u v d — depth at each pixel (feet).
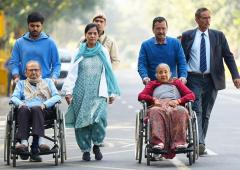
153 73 58.29
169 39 58.34
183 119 53.06
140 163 55.57
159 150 52.95
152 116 53.31
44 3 271.49
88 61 57.67
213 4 316.40
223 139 72.79
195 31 61.98
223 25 311.68
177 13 378.12
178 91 55.93
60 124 54.39
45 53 57.77
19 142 54.80
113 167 53.52
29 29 57.57
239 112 107.86
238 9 311.68
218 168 52.90
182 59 58.18
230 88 183.73
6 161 56.49
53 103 54.34
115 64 67.41
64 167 53.57
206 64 61.57
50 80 56.08
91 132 57.41
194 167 53.42
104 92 57.41
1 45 231.91
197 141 54.13
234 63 62.13
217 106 119.96
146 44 58.34
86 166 54.08
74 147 66.44
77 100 57.41
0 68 147.43
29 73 55.67
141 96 55.11
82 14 349.20
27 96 55.47
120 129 83.15
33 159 56.95
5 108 115.55
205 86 62.03
